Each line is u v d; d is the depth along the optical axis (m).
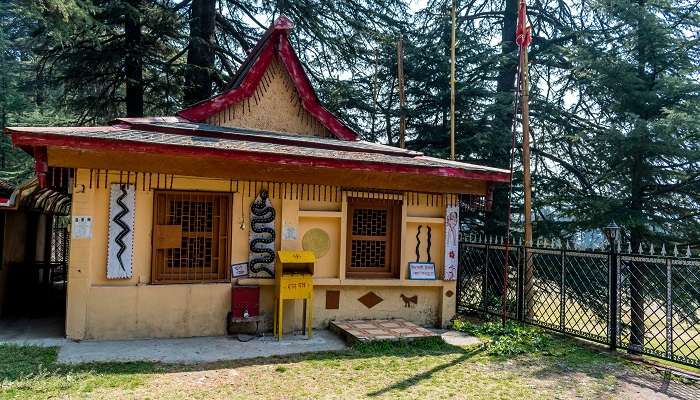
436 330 8.92
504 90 19.72
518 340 7.95
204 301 7.72
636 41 13.89
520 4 8.77
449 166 8.66
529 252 9.03
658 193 14.05
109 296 7.24
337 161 7.93
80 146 6.61
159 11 15.60
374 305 8.87
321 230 8.55
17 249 10.06
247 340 7.58
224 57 18.67
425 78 19.48
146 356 6.54
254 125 10.45
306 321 8.34
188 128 8.54
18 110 21.16
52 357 6.31
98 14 14.76
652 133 12.72
